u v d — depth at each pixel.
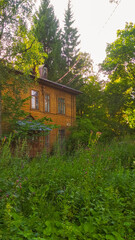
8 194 3.69
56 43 32.06
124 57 28.45
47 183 4.79
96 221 3.29
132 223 3.46
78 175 5.20
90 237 3.05
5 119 11.43
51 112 19.50
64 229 2.89
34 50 12.89
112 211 3.54
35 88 17.39
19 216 3.10
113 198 3.81
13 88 12.29
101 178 5.01
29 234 2.74
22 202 3.71
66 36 36.31
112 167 6.84
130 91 30.34
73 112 23.17
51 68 31.19
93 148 7.37
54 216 3.46
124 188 4.75
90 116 28.92
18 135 10.61
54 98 20.11
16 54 12.08
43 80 17.66
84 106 30.84
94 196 4.11
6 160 4.87
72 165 6.19
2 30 11.76
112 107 29.00
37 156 7.05
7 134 10.77
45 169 5.61
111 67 29.66
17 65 12.44
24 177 4.65
